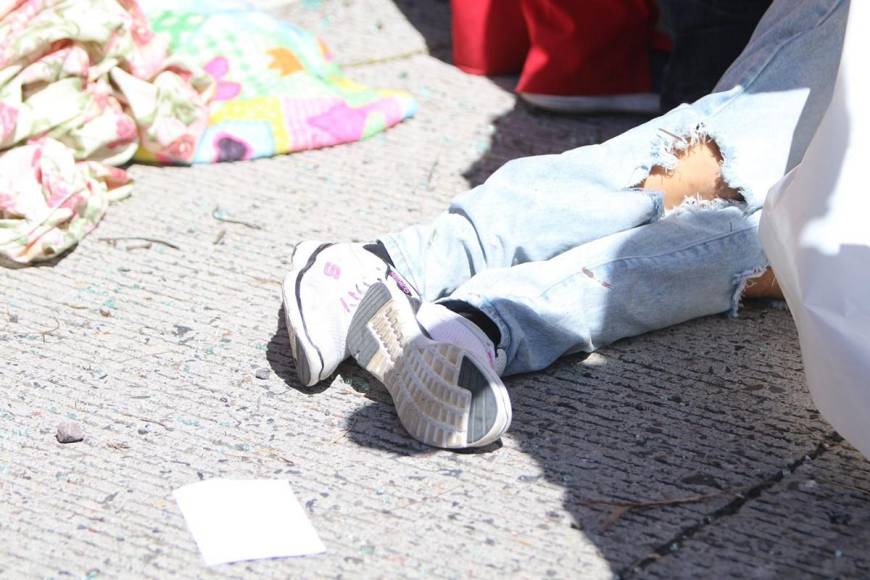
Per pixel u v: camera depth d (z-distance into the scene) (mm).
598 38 9250
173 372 6297
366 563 5008
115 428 5840
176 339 6586
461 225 6512
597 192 6508
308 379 6055
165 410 5988
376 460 5672
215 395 6129
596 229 6418
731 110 6492
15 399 6023
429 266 6453
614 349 6559
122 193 7977
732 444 5805
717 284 6539
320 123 8820
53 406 5980
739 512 5336
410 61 10453
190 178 8320
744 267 6539
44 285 7035
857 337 5062
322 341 6023
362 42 10773
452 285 6523
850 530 5234
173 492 5395
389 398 6160
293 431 5871
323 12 11406
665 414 6023
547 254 6488
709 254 6414
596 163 6512
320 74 9453
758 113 6469
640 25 9352
